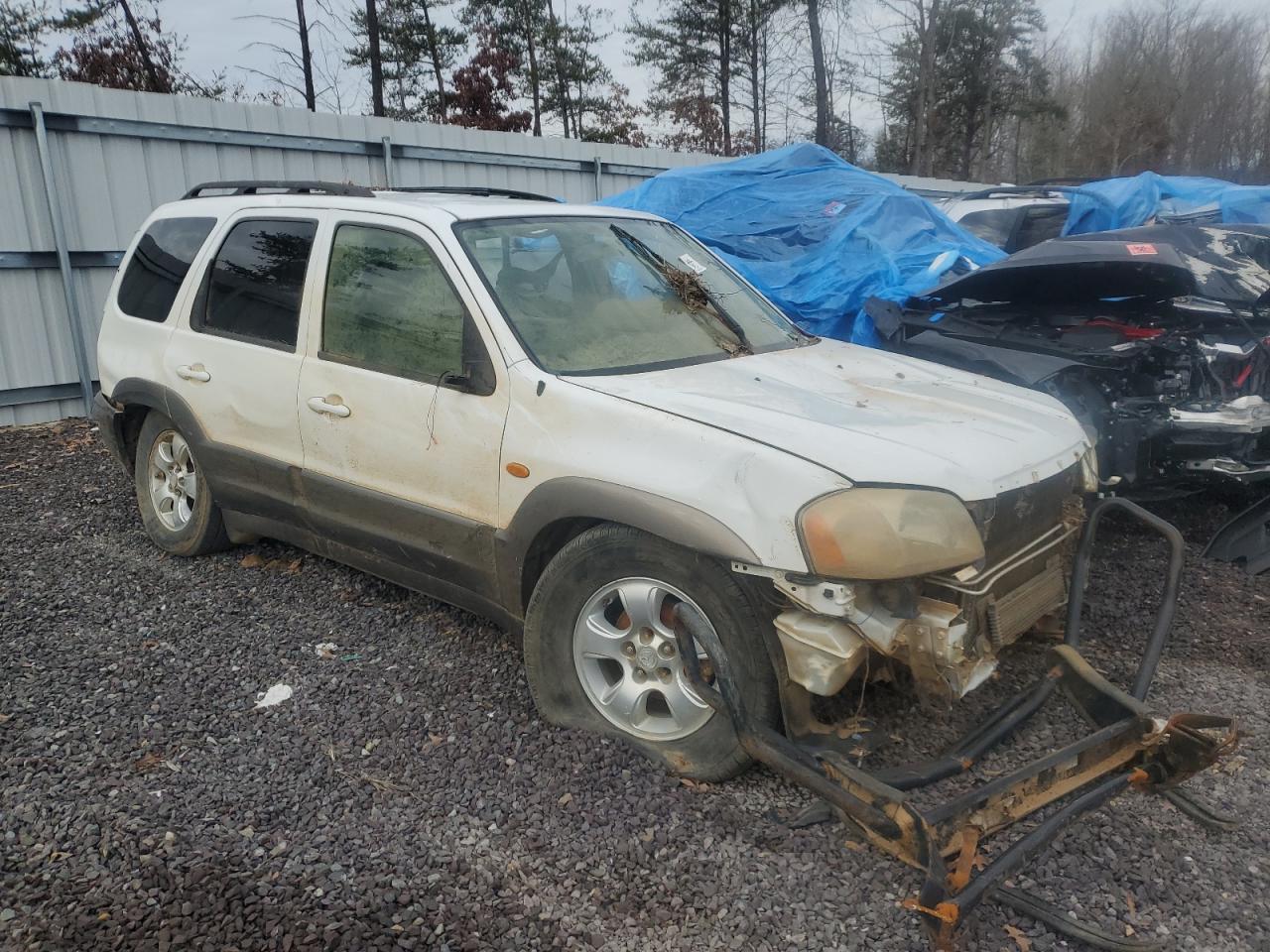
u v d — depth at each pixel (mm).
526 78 33500
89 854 2771
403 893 2631
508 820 2943
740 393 3352
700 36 34562
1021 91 39594
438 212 3881
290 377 4195
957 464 2936
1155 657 3352
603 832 2879
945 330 6074
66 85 8555
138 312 5074
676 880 2688
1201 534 5605
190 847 2807
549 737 3357
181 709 3594
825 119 28625
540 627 3393
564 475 3250
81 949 2412
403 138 11102
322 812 2988
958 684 2789
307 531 4395
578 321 3748
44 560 5145
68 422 8836
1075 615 3494
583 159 13086
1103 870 2711
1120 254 5449
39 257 8672
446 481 3672
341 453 4039
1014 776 2619
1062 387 5430
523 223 4023
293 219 4371
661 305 4055
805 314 6832
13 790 3066
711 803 3000
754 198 8031
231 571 4949
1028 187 9609
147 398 4922
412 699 3670
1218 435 5172
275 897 2604
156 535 5207
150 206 9312
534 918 2551
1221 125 49969
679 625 3021
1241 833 2885
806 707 2953
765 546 2799
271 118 9977
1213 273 5652
